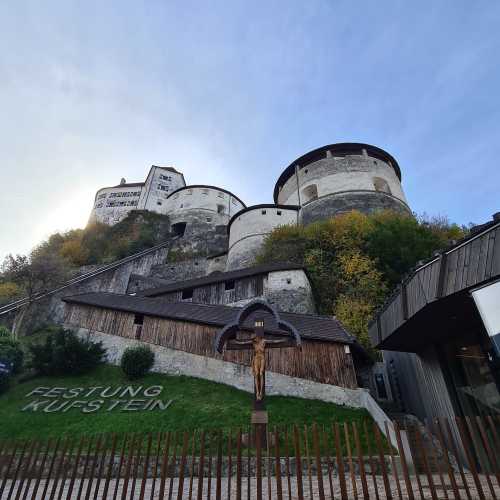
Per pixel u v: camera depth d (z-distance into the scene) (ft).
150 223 142.00
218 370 44.91
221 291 70.18
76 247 125.70
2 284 82.33
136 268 109.81
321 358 40.29
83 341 54.54
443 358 29.14
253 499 18.02
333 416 34.19
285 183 123.65
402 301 24.43
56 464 26.09
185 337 49.85
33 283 80.28
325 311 63.72
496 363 22.81
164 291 75.41
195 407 37.60
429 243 65.21
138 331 54.60
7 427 35.86
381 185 105.91
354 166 107.04
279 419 33.91
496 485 18.90
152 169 176.24
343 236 72.84
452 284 18.94
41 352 50.37
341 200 98.07
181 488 13.87
